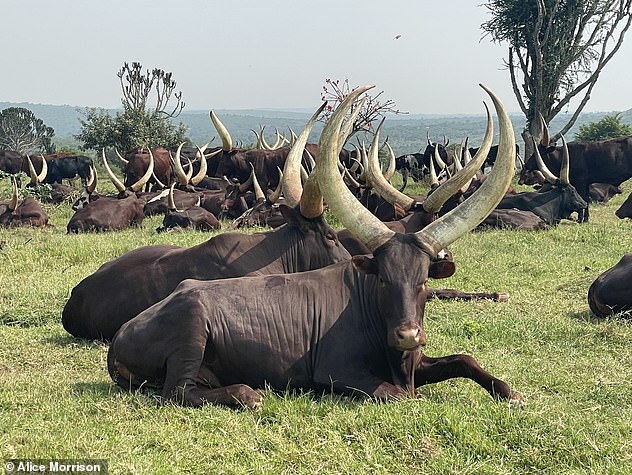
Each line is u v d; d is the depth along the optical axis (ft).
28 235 50.85
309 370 19.85
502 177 19.08
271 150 73.77
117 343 20.02
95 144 131.95
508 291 34.24
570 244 46.55
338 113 19.19
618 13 106.63
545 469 15.19
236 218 61.00
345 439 16.60
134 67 136.05
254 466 15.10
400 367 19.52
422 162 100.17
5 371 22.41
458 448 15.99
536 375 21.53
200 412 17.90
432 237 19.03
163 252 26.71
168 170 81.97
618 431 16.78
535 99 110.01
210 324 19.53
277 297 20.24
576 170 72.23
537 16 109.29
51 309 29.17
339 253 26.11
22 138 185.57
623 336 25.43
